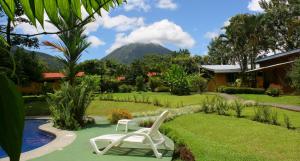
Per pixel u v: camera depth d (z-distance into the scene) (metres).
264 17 51.22
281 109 21.55
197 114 18.95
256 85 39.59
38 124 17.50
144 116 18.69
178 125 15.42
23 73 22.59
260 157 7.42
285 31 52.66
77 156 8.27
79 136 11.59
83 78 19.19
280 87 33.28
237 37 51.69
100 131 13.03
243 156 7.39
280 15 51.75
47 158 8.05
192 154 7.82
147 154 8.40
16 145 0.59
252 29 50.44
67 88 14.22
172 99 29.92
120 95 35.06
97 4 0.80
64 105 14.02
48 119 18.88
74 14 0.77
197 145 8.36
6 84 0.62
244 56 51.03
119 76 54.00
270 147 10.39
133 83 52.62
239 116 17.83
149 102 25.95
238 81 40.38
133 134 8.30
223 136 12.46
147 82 48.38
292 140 11.33
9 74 0.69
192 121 16.25
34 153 8.49
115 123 15.80
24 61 23.34
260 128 13.79
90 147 9.35
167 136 11.09
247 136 12.23
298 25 50.50
